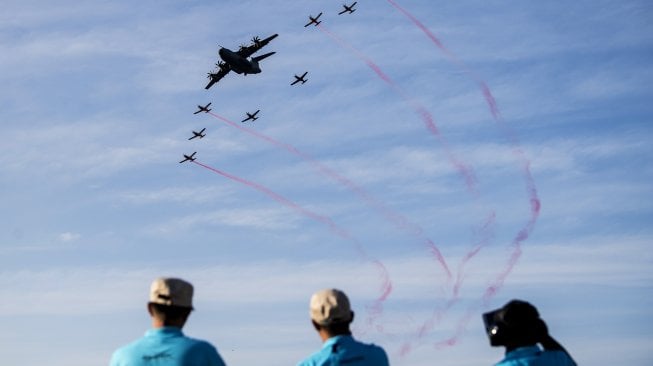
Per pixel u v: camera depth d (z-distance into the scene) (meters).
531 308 11.30
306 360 11.82
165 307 11.58
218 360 11.62
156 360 11.25
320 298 11.86
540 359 11.02
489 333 11.41
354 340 11.93
